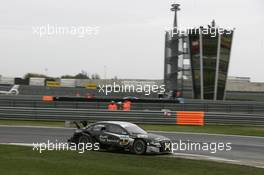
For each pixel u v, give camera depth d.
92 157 36.62
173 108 87.25
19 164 31.89
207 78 107.00
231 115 72.19
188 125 71.38
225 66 107.19
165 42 107.38
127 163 34.34
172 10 105.38
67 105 86.31
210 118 71.94
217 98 107.69
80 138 44.59
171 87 108.31
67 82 149.50
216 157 41.84
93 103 87.12
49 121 74.12
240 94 130.38
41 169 30.09
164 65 108.25
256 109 90.12
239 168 34.06
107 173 29.27
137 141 41.84
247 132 63.59
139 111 72.00
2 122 71.88
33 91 122.25
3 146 41.97
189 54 107.12
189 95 113.31
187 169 32.75
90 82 135.12
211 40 105.69
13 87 123.19
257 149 47.81
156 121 71.56
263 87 150.12
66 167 31.00
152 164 34.28
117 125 43.44
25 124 69.75
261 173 32.31
